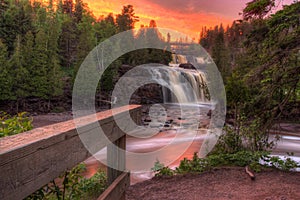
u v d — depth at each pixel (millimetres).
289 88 4941
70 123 1371
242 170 4641
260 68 5117
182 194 3621
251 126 5375
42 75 24953
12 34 32312
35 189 890
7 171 749
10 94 23656
